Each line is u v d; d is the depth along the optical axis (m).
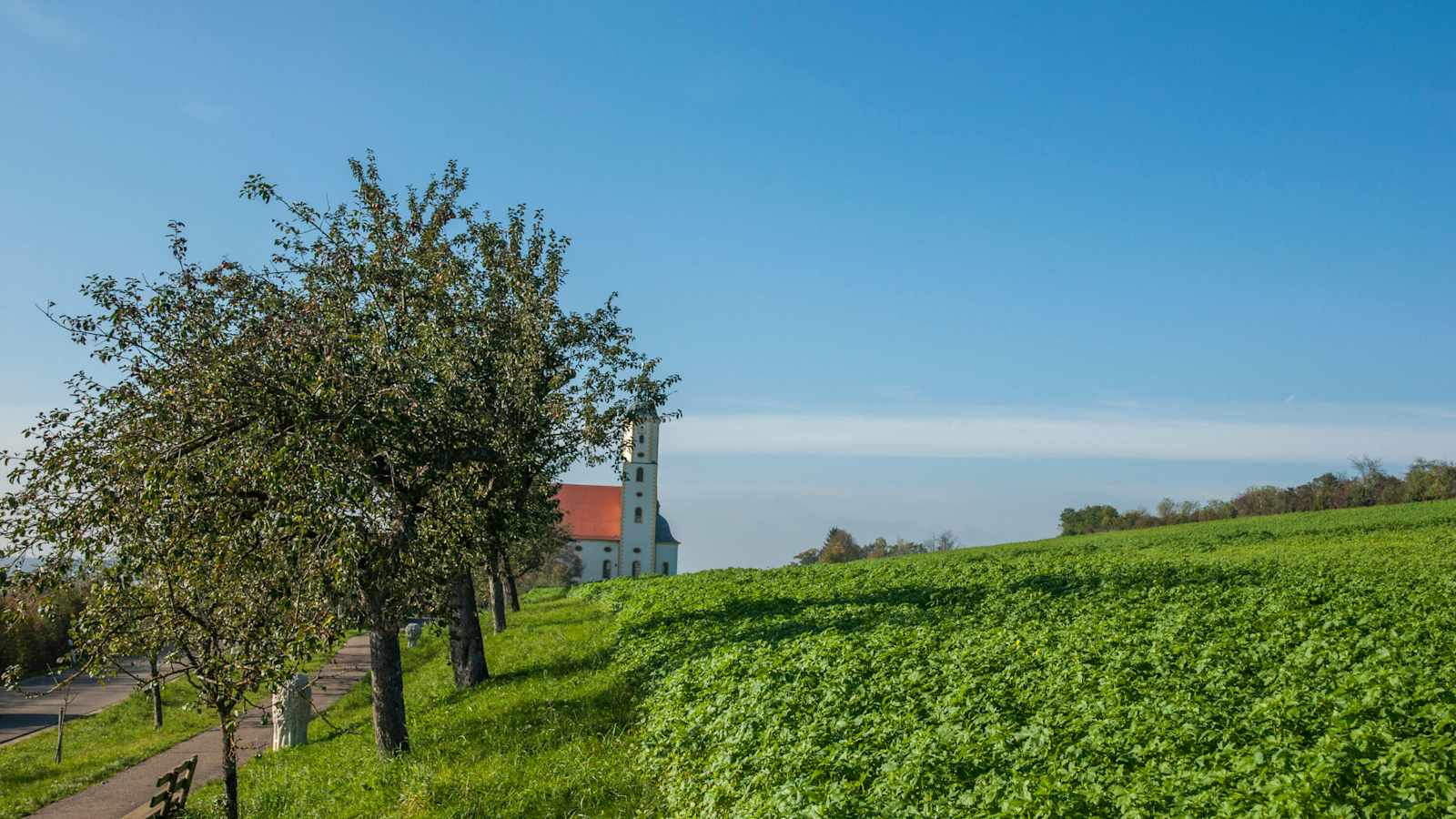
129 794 22.19
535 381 25.28
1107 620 21.20
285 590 13.23
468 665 27.80
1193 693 13.31
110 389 13.65
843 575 48.09
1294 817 8.41
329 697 35.62
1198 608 22.89
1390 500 92.62
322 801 17.03
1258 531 65.50
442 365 18.98
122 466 12.65
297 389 13.98
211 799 19.50
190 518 12.94
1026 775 10.49
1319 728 11.05
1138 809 9.20
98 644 13.51
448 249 23.48
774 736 13.73
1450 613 19.94
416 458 15.77
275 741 26.69
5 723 38.41
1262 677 14.27
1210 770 10.02
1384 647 15.27
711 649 22.61
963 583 35.53
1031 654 17.28
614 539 135.25
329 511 13.15
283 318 15.41
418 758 18.02
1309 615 19.73
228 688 13.21
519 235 28.70
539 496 28.12
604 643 30.69
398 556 15.25
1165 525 107.56
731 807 12.16
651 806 13.55
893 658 17.95
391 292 19.08
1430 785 8.66
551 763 16.27
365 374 15.02
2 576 12.76
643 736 16.94
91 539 13.08
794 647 20.14
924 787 10.70
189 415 13.61
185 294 15.20
